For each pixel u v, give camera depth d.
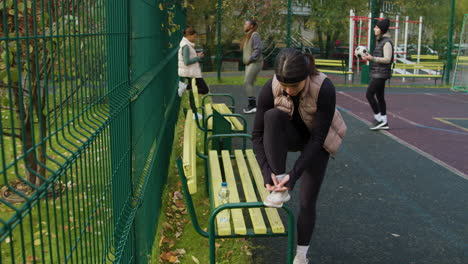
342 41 21.14
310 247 3.78
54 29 2.46
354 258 3.62
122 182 2.28
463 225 4.27
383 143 7.30
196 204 4.56
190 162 3.19
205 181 4.68
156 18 4.73
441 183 5.42
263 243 3.82
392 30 22.25
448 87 16.44
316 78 2.60
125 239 2.12
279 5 17.39
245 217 4.12
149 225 3.29
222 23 18.75
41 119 1.18
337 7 20.52
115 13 2.23
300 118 2.79
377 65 7.96
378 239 3.95
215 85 14.59
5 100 3.44
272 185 2.68
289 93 2.55
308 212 2.99
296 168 2.62
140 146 2.98
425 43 22.62
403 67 18.38
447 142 7.46
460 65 16.86
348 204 4.73
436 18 22.11
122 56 2.45
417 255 3.69
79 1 1.57
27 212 1.01
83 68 1.62
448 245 3.86
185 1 8.00
